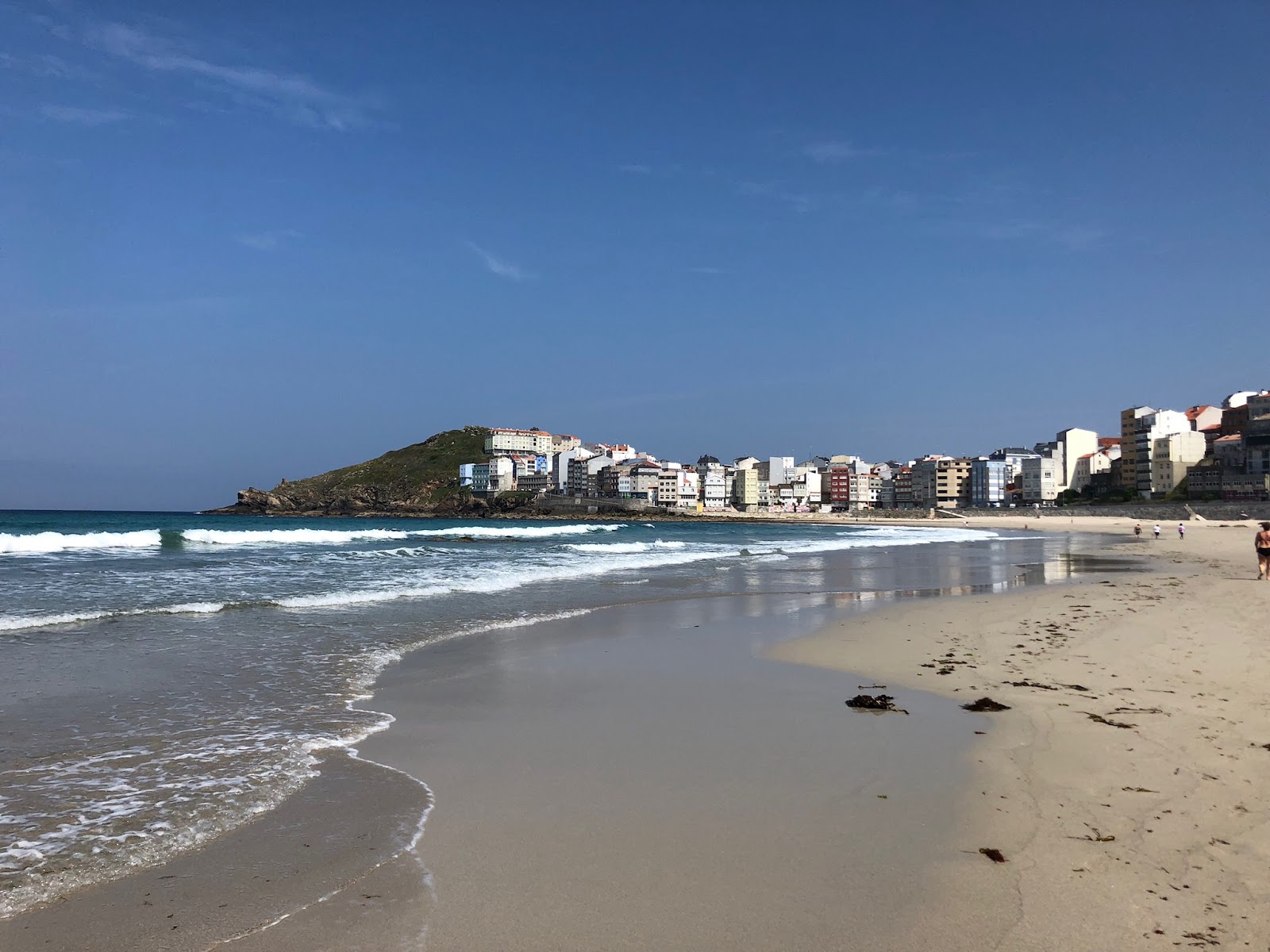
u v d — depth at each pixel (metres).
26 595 19.30
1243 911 4.78
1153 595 21.98
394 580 24.80
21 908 4.79
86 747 7.92
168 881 5.19
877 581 27.28
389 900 4.96
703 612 18.77
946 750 8.09
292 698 10.09
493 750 8.13
